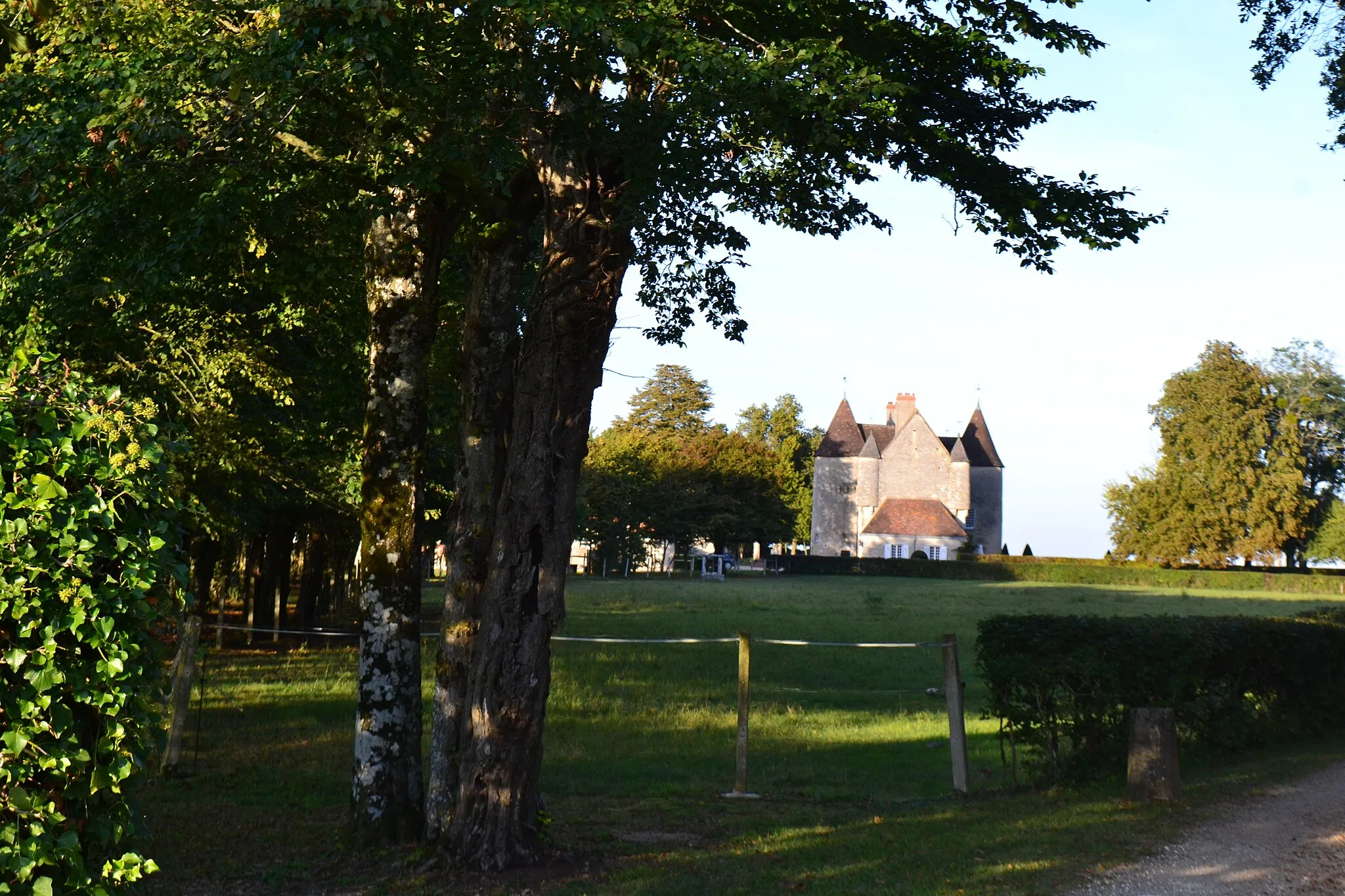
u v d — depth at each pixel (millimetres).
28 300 9344
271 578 25984
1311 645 12703
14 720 3682
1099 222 9180
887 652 24828
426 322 8766
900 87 7801
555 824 9039
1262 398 78812
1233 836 7723
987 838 7883
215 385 13188
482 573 8094
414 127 8383
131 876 3969
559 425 7758
